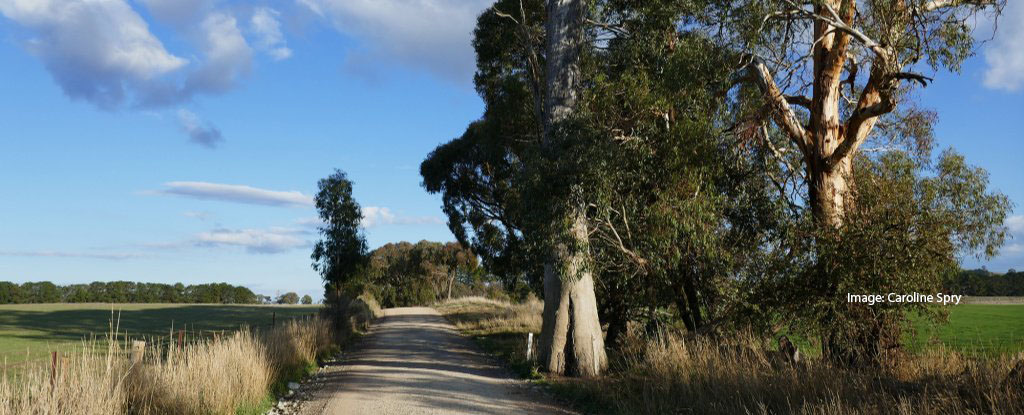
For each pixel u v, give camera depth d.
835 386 8.91
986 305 37.22
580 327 16.06
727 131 16.44
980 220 15.02
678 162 14.78
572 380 14.37
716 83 16.28
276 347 15.02
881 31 14.49
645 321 19.20
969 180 15.12
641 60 16.92
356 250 29.38
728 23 15.13
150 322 39.75
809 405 8.34
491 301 71.25
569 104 16.97
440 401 11.63
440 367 17.58
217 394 9.64
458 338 29.75
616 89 16.47
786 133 17.12
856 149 16.25
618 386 12.22
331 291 30.20
